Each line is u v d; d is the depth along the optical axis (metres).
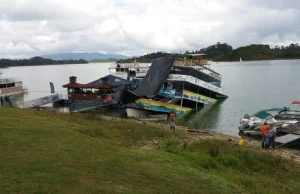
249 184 14.48
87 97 46.53
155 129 27.98
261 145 26.89
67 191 8.99
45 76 168.00
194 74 52.03
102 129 23.28
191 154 17.66
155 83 46.31
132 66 60.41
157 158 15.43
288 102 55.53
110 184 10.22
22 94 79.00
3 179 9.24
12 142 13.67
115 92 45.88
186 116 44.00
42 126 18.69
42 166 10.84
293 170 18.92
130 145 20.34
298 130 29.42
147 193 10.05
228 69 171.50
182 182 12.00
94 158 13.12
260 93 68.75
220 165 17.25
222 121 40.97
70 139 15.98
